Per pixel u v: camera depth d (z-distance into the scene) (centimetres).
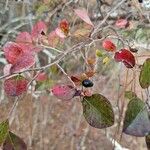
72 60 57
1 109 82
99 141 91
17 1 75
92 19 54
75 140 91
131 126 23
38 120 88
